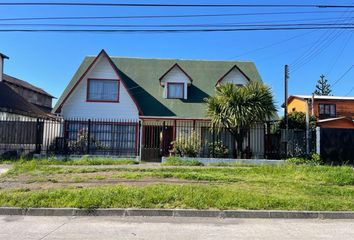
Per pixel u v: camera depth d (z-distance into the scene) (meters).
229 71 26.16
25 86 42.00
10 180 12.40
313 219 8.92
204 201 9.46
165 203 9.37
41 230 7.49
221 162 18.88
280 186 11.96
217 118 20.28
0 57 27.98
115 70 24.66
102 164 17.69
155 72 27.92
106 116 24.38
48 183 11.84
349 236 7.33
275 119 24.86
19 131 19.67
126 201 9.33
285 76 25.86
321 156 19.42
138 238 6.93
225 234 7.33
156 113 24.52
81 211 8.91
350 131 19.62
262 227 7.99
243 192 10.50
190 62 29.20
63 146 20.88
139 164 17.97
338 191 11.28
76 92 24.44
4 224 8.00
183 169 15.78
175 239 6.90
